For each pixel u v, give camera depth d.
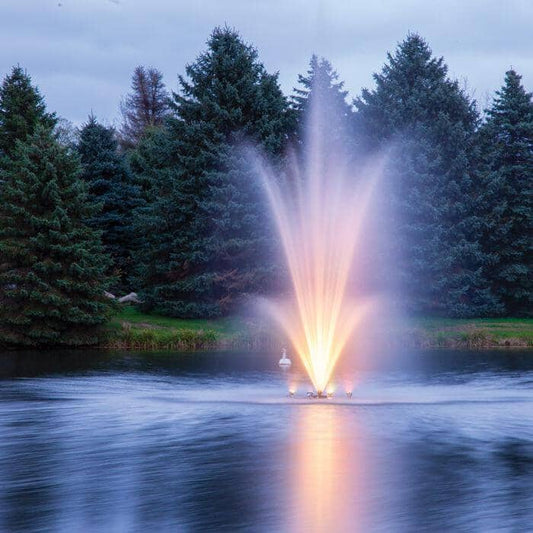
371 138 79.44
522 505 17.41
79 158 69.62
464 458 22.02
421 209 75.12
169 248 77.19
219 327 72.12
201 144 77.25
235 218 73.69
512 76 87.56
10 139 83.00
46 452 22.98
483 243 84.00
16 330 63.81
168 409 30.86
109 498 18.20
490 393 35.66
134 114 145.62
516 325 76.44
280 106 80.88
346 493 18.48
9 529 16.11
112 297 71.69
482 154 84.25
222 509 17.31
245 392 36.25
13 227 65.50
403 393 35.59
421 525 16.08
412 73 84.12
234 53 79.69
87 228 67.44
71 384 39.53
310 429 26.42
